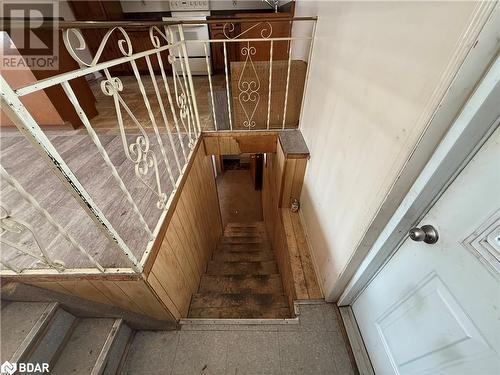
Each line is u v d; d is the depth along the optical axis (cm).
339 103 127
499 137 54
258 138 229
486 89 52
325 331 138
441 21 57
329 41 141
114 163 178
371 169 94
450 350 73
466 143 60
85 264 106
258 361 128
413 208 78
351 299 138
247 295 193
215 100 269
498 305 58
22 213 134
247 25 269
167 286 134
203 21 150
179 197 154
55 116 220
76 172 167
